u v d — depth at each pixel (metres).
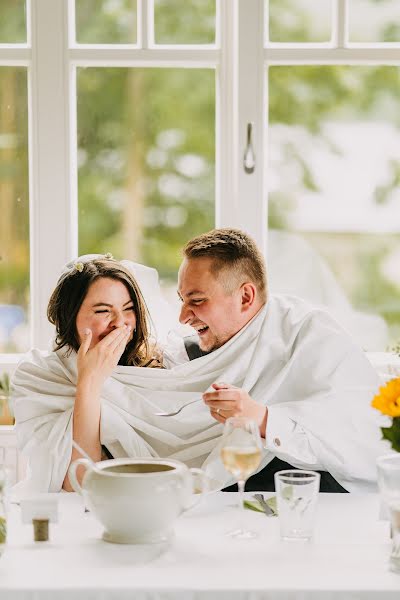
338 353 2.15
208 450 2.10
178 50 2.89
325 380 2.12
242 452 1.58
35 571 1.42
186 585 1.35
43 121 2.88
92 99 2.92
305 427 2.02
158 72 2.92
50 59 2.87
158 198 2.96
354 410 2.09
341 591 1.33
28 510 1.69
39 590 1.34
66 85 2.88
